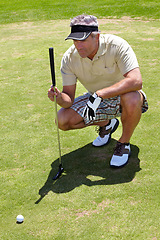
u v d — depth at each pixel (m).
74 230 2.33
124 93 2.92
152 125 3.81
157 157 3.17
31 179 2.96
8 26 11.80
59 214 2.50
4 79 5.81
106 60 2.91
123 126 3.05
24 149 3.47
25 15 13.80
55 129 3.88
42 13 14.05
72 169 3.08
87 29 2.68
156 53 6.80
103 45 2.84
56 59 6.90
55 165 3.16
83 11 13.63
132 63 2.87
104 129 3.41
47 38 9.16
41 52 7.56
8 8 15.95
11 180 2.96
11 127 3.97
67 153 3.36
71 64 3.04
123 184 2.80
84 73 3.06
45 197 2.71
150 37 8.33
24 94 5.04
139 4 13.72
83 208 2.54
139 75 2.88
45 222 2.43
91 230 2.31
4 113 4.38
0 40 9.35
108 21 11.28
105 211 2.49
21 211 2.57
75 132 3.80
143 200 2.59
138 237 2.23
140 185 2.77
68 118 3.13
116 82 3.13
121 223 2.36
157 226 2.32
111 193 2.69
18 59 7.09
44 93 5.04
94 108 2.84
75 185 2.83
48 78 5.75
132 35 8.69
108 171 3.01
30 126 3.98
